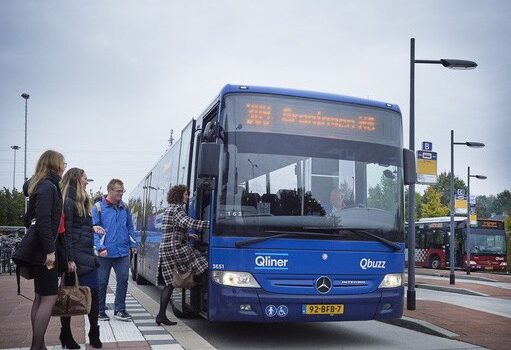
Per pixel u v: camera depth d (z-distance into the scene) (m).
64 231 6.46
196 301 8.46
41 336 6.11
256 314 7.31
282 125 7.91
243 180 7.60
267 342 8.27
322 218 7.68
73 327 8.61
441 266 38.09
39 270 6.09
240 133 7.75
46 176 6.24
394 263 7.98
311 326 9.88
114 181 9.54
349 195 7.93
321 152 7.94
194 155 9.48
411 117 13.09
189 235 8.70
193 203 9.24
